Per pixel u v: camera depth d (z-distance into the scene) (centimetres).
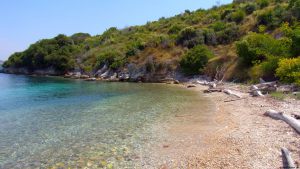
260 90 2869
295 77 2725
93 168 1224
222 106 2488
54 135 1727
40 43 10206
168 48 6216
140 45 6844
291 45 3397
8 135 1745
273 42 3931
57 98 3416
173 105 2666
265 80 3528
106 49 8275
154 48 6488
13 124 2033
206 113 2244
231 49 4934
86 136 1689
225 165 1167
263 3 6275
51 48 9644
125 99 3161
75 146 1513
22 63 10756
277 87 2856
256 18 5612
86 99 3269
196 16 8025
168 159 1300
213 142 1495
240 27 5841
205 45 5856
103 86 4884
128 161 1290
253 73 3794
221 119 2006
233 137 1530
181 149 1425
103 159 1321
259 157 1206
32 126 1962
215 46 5794
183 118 2098
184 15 8988
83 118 2188
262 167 1102
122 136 1673
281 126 1634
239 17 6244
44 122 2081
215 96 3125
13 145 1549
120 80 6019
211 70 4778
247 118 1927
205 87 4112
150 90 4034
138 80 5753
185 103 2764
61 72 8725
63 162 1300
